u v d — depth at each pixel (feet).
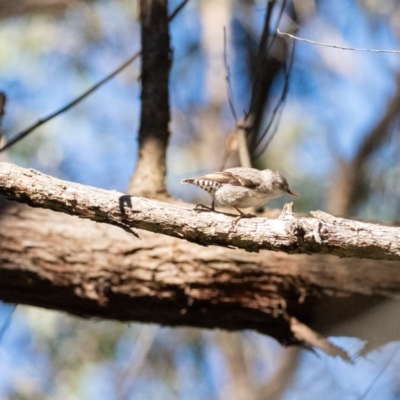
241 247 22.43
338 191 46.80
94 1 53.36
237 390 54.75
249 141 37.06
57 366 49.06
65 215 28.68
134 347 50.78
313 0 44.78
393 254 21.29
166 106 32.12
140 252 27.91
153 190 30.73
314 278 27.63
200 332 54.95
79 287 27.78
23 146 48.16
